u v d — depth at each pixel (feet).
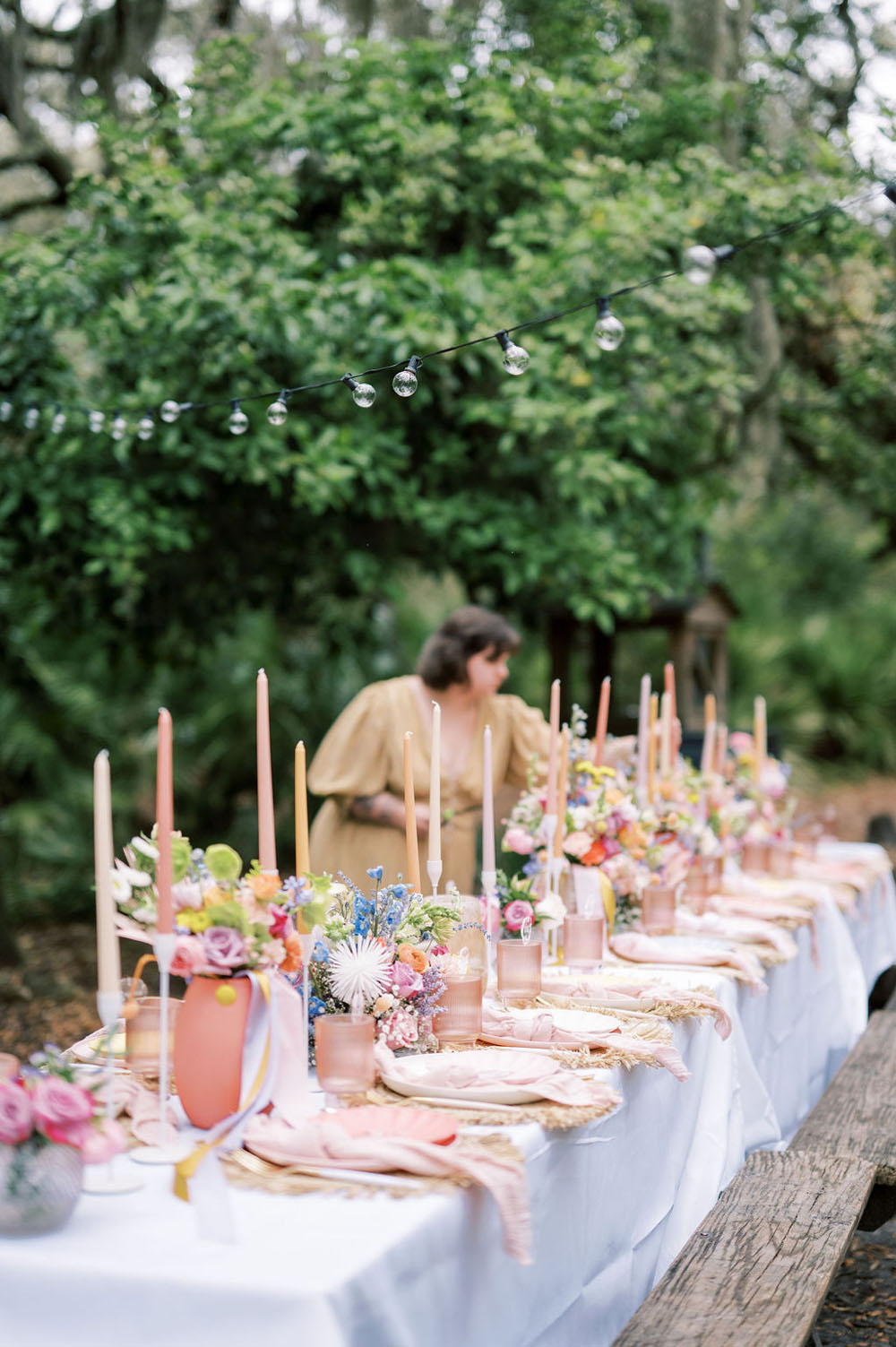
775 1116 11.23
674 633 22.35
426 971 7.50
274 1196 5.73
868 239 19.03
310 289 17.01
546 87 18.80
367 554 20.89
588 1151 6.98
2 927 20.15
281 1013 6.51
